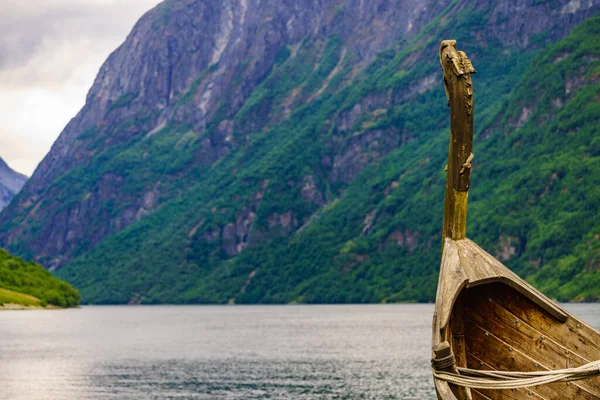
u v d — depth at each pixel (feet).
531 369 109.60
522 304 109.70
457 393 97.91
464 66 107.86
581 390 109.29
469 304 110.63
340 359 476.54
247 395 321.93
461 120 108.47
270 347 590.96
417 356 485.15
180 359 502.38
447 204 110.83
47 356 533.55
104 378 395.55
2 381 385.09
